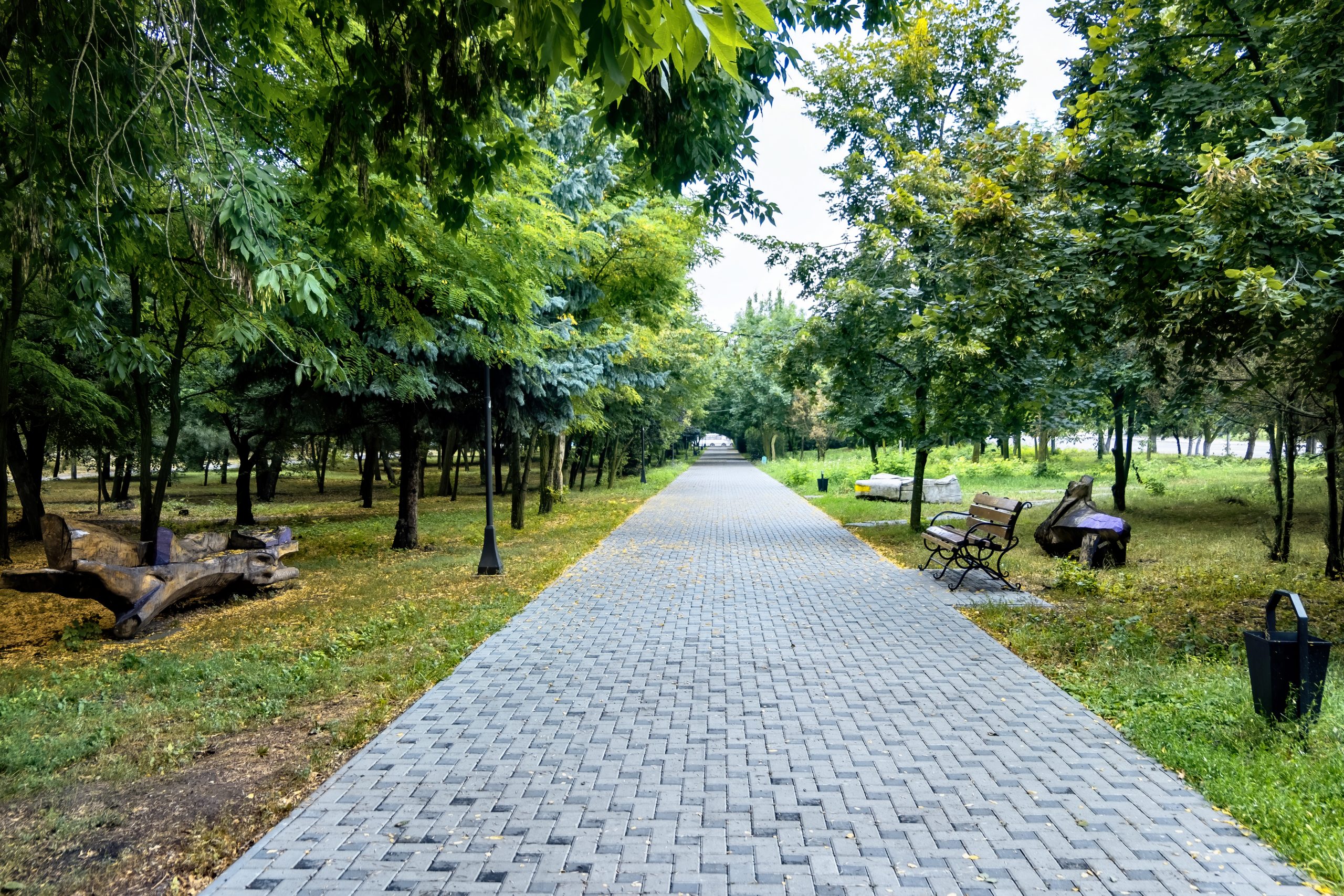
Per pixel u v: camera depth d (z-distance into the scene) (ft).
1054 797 13.52
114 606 27.27
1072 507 41.14
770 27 5.94
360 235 20.52
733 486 118.21
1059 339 28.53
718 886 10.81
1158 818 12.71
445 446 100.94
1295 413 34.71
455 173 18.25
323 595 34.19
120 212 17.89
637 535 56.13
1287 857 11.39
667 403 102.47
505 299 35.32
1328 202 19.80
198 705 19.24
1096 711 17.87
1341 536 33.96
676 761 15.30
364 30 23.48
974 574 36.78
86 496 117.29
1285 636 15.94
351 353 37.40
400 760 15.53
